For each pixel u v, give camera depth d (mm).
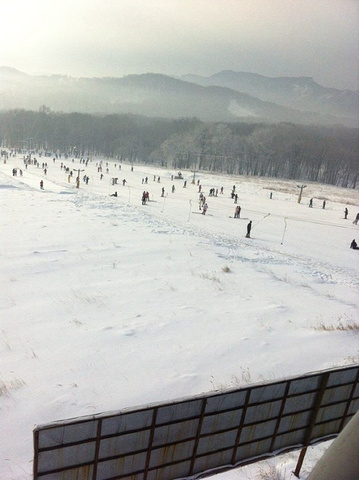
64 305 11117
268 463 5766
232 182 86000
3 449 5438
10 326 9492
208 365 8180
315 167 132625
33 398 6648
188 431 4281
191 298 12469
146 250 18938
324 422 5293
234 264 18109
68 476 3807
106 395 6879
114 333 9430
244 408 4531
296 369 8336
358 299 15148
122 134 156875
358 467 1893
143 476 4219
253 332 10086
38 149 159500
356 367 5188
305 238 30000
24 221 24125
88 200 36969
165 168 124562
